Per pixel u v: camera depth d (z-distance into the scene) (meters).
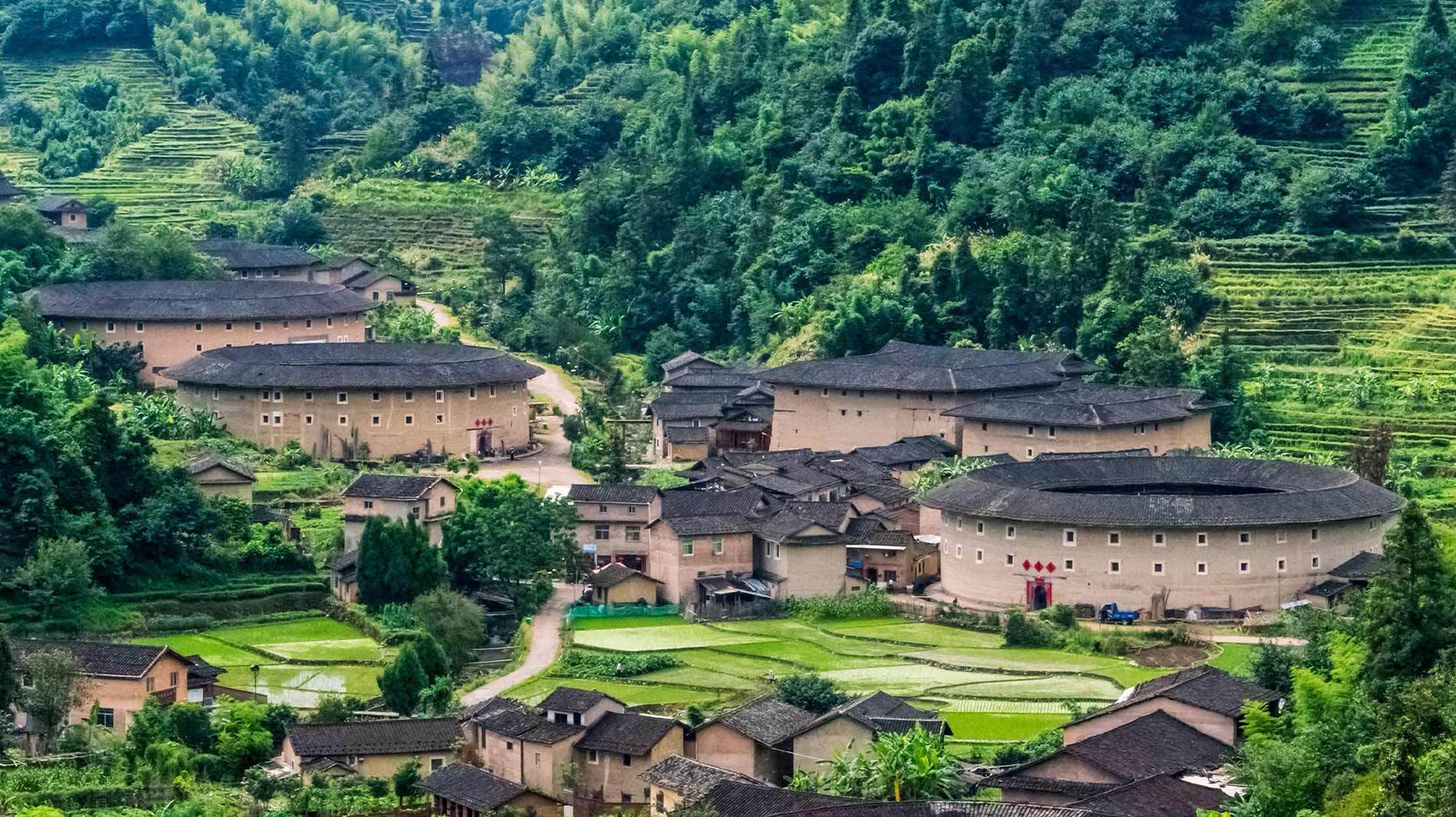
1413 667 174.12
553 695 193.38
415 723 196.75
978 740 196.88
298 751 191.25
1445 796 139.62
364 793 186.38
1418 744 148.25
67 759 195.38
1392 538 177.62
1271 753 161.12
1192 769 171.00
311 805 182.75
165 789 184.38
